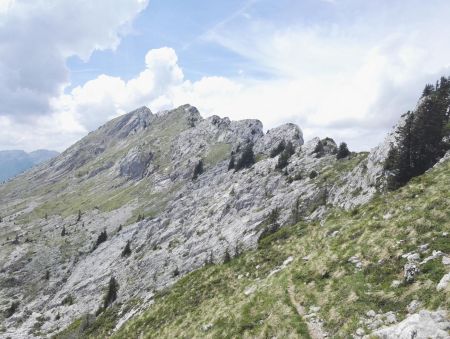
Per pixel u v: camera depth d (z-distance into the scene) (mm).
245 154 187750
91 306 118625
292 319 28078
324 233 46531
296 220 82625
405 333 18766
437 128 62031
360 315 24047
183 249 113062
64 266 169125
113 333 72812
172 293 64125
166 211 172875
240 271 55562
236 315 35344
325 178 96938
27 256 180250
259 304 34656
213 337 34438
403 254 27266
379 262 28312
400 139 67125
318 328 25750
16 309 139250
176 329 45625
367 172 75625
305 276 34000
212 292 53375
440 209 29609
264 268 50500
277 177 123250
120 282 117188
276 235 64875
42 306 139125
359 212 46031
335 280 30062
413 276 24141
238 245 88750
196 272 75812
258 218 98500
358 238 34188
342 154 118000
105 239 184000
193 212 146750
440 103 64562
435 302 20453
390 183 61812
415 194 38031
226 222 115125
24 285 157875
